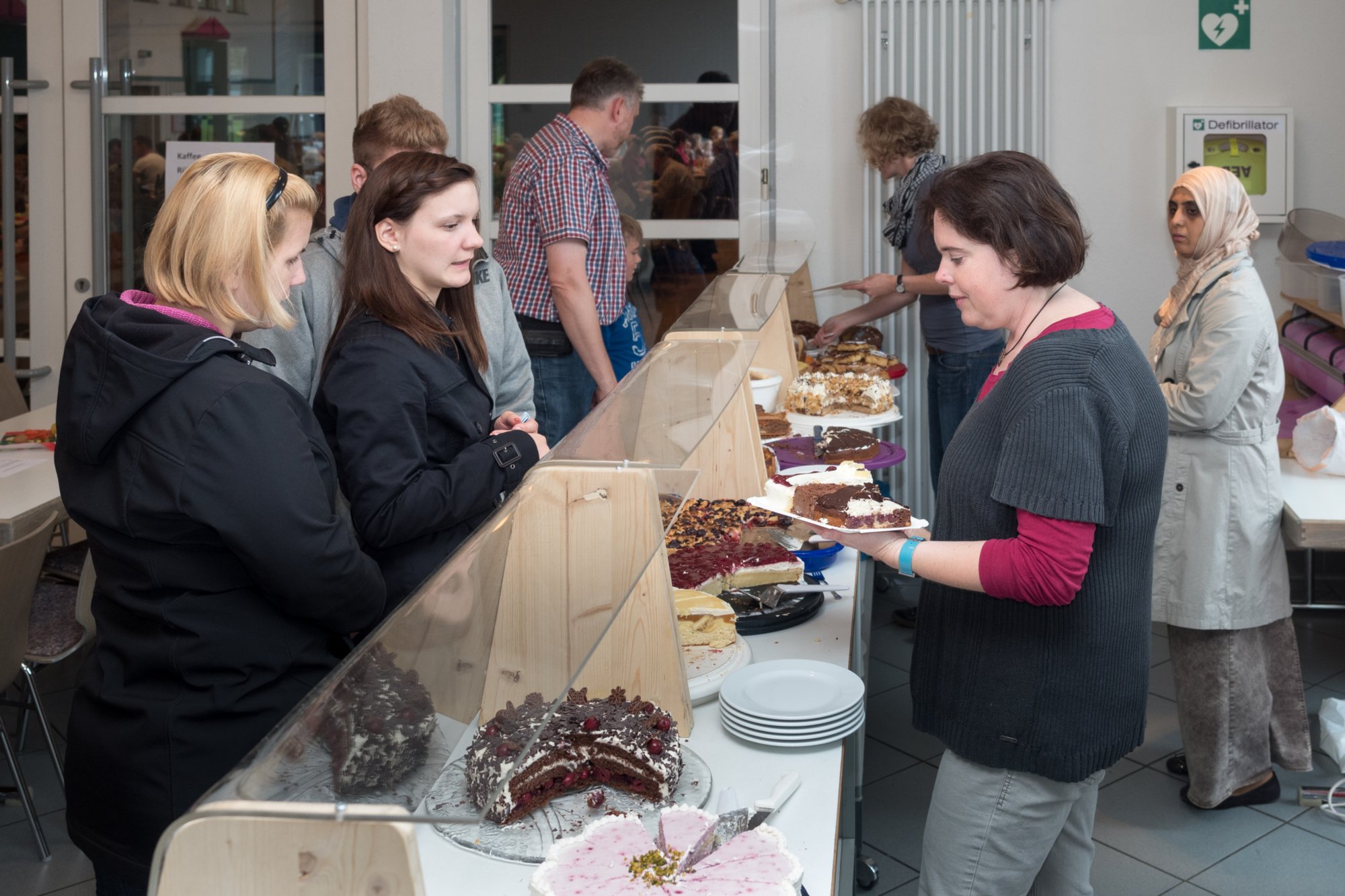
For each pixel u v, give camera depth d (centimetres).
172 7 449
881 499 167
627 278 380
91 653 136
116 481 126
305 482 127
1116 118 436
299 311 195
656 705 156
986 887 153
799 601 200
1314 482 282
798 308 443
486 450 167
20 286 466
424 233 164
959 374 386
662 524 130
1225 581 254
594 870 118
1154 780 288
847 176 447
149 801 127
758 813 133
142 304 133
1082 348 136
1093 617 142
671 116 450
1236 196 253
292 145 455
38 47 453
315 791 83
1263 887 241
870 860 244
